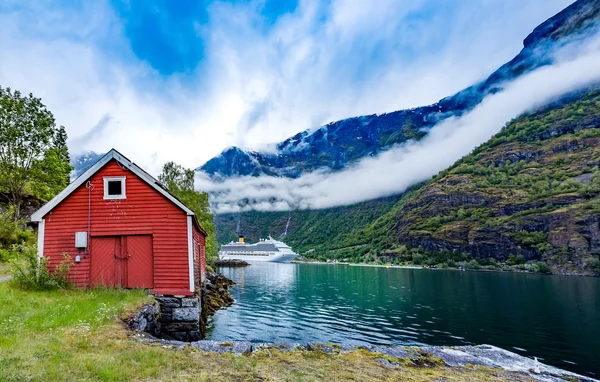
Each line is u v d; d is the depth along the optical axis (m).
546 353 19.53
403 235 157.75
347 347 11.02
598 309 33.25
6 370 6.22
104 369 6.87
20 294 13.22
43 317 10.57
